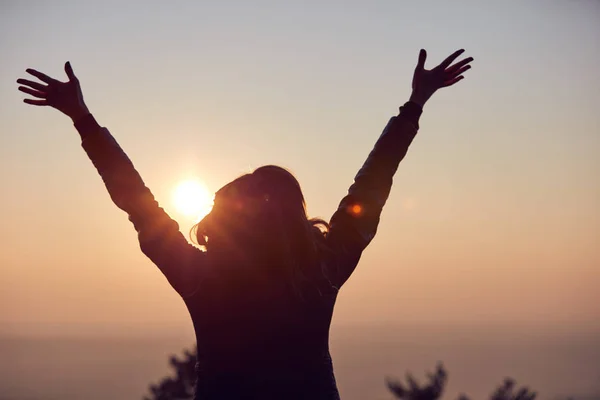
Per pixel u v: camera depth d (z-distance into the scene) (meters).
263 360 1.96
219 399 1.94
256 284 2.00
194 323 2.04
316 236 2.16
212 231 2.07
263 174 2.11
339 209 2.28
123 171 2.21
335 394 1.99
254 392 1.93
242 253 2.02
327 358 2.03
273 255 2.01
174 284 2.05
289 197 2.08
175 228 2.12
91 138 2.25
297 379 1.95
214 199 2.12
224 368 1.96
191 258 2.06
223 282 2.01
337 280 2.12
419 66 2.53
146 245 2.08
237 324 1.98
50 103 2.29
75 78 2.32
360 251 2.21
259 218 2.04
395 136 2.42
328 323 2.06
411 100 2.49
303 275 2.03
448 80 2.53
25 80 2.28
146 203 2.15
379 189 2.32
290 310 1.99
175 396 6.95
